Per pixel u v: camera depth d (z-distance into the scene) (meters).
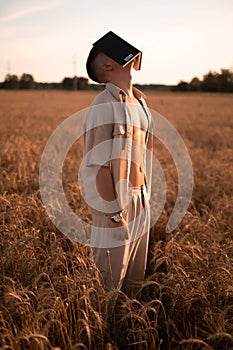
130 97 3.04
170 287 3.32
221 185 7.23
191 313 3.39
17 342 2.72
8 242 3.87
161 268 4.39
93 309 3.03
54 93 72.19
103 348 2.88
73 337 3.08
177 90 90.44
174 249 3.94
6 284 3.40
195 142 15.16
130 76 2.99
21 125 18.39
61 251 3.92
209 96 68.81
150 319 3.54
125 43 2.96
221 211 5.37
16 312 3.06
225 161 9.84
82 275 3.29
